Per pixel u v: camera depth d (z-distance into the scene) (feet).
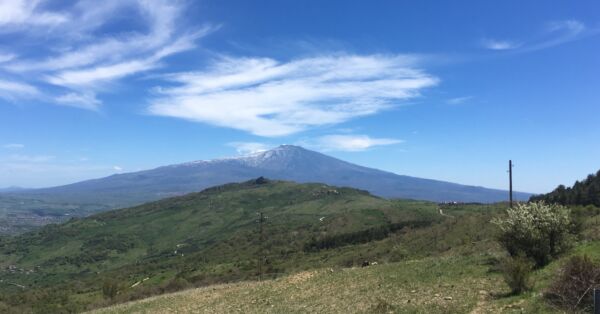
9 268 609.42
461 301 63.16
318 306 80.69
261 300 99.81
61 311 209.97
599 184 242.17
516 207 87.10
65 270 597.93
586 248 79.97
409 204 648.38
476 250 130.93
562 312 47.55
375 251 261.65
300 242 449.06
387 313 63.98
